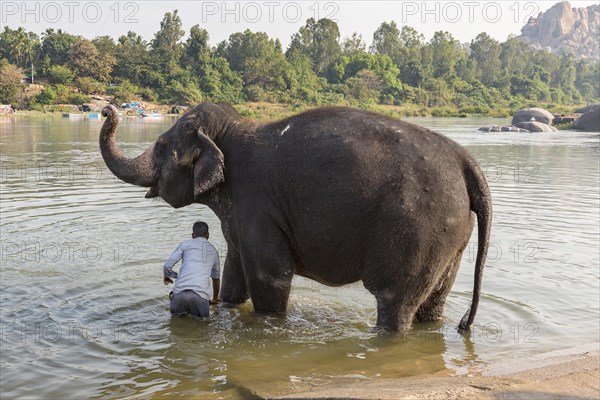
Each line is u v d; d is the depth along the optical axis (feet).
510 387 15.40
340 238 21.29
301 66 418.10
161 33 387.55
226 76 377.71
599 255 31.96
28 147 93.61
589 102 590.96
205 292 23.99
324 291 27.48
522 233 36.65
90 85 336.70
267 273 22.54
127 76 370.53
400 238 20.57
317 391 16.92
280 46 463.83
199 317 23.72
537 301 25.62
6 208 41.81
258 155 22.21
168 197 24.62
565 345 21.33
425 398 14.71
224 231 23.93
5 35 385.70
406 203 20.40
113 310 24.20
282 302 23.27
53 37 390.01
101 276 27.81
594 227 38.19
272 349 21.07
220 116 23.54
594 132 161.38
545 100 505.25
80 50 354.54
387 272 21.02
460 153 21.50
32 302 24.61
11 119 228.43
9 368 18.97
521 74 534.37
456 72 510.58
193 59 389.39
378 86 413.18
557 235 36.19
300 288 27.81
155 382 18.33
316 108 22.74
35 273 27.89
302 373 19.15
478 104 435.94
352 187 20.71
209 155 22.52
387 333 21.83
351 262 21.66
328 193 20.97
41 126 169.89
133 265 29.48
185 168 23.84
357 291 27.50
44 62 372.17
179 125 23.84
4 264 29.07
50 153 82.89
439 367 19.65
